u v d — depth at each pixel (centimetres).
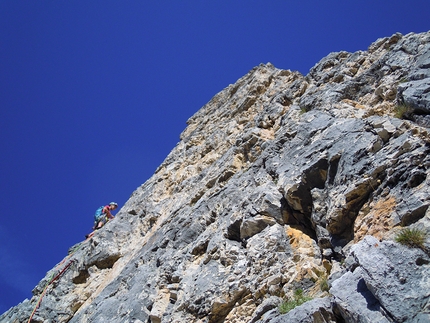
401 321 662
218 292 1098
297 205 1157
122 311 1390
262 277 1048
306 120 1413
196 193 1755
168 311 1228
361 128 1150
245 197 1343
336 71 1678
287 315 834
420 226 789
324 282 920
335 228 1009
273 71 2495
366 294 745
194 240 1495
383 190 942
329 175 1112
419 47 1395
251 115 2119
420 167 902
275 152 1424
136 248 1917
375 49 1652
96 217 2852
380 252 757
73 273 2062
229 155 1784
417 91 1087
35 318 1855
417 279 697
